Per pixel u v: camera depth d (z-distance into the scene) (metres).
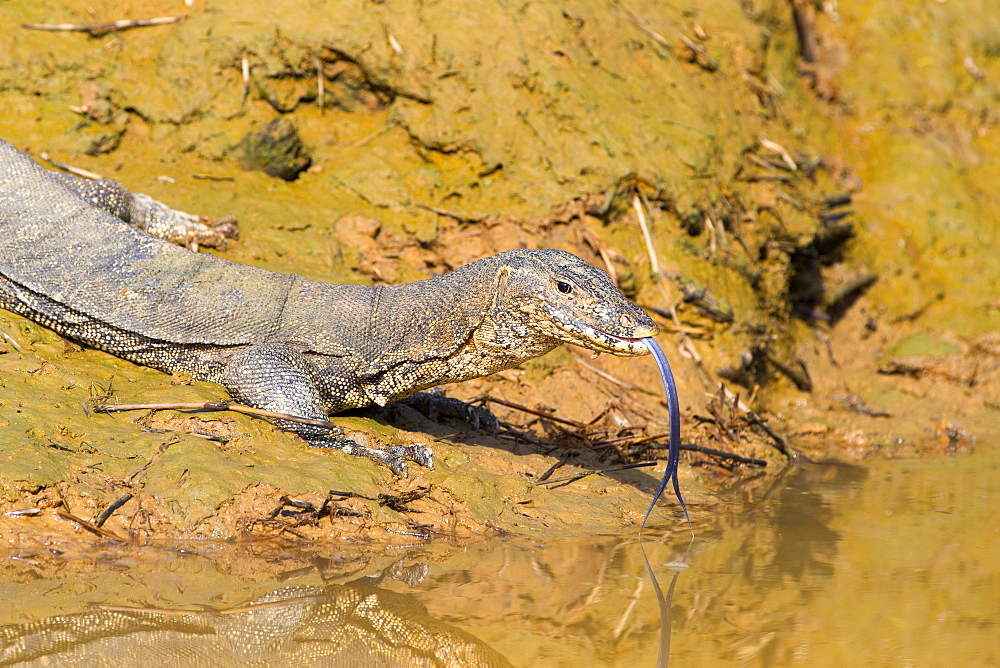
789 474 12.90
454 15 17.14
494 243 15.42
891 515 10.73
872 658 6.75
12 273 10.95
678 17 20.66
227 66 16.36
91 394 10.00
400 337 10.74
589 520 10.12
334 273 14.09
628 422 13.51
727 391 15.49
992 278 21.55
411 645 6.96
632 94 17.91
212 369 10.76
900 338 20.12
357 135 16.72
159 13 17.14
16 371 10.00
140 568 8.05
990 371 19.09
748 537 9.76
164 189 14.69
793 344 18.42
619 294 9.99
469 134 16.25
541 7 17.69
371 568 8.37
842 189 22.22
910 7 27.03
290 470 9.44
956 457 14.43
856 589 8.17
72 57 16.19
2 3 16.47
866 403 17.62
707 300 15.75
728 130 18.72
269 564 8.33
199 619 7.21
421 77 16.56
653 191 16.50
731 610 7.62
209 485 8.92
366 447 10.20
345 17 16.75
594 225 16.00
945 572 8.66
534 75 16.88
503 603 7.68
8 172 11.55
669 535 9.77
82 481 8.73
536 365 13.91
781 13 23.47
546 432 12.63
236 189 15.20
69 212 11.42
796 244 18.30
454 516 9.62
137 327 10.82
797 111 22.77
